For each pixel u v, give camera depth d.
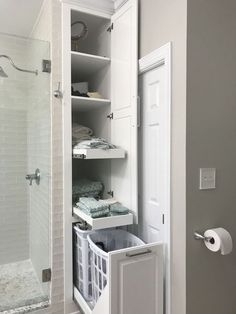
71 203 1.83
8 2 1.88
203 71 1.42
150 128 1.75
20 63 2.00
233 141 1.56
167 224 1.51
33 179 2.16
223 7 1.50
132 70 1.76
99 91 2.21
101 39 2.14
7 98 2.08
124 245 1.86
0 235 2.19
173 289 1.48
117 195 1.98
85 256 1.73
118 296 1.37
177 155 1.43
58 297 1.81
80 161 2.50
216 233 1.36
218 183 1.50
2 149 2.16
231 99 1.54
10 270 2.18
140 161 1.87
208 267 1.48
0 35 1.89
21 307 1.78
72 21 2.01
